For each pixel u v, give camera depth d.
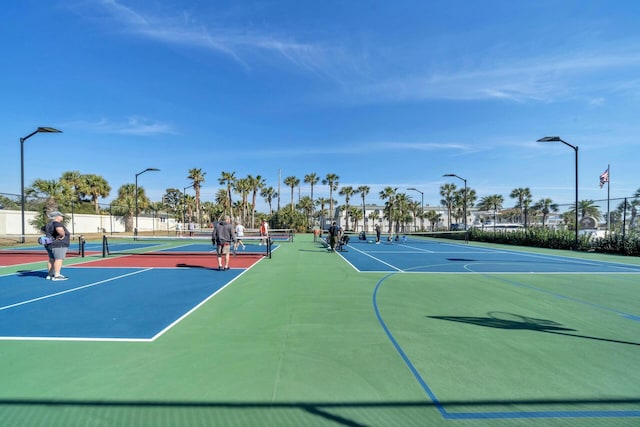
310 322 5.62
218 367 3.89
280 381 3.57
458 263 14.23
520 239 28.42
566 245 23.78
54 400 3.18
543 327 5.45
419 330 5.25
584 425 2.87
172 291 8.02
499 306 6.79
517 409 3.09
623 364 4.05
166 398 3.22
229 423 2.85
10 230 27.67
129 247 22.72
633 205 19.62
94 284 8.86
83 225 38.31
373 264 13.59
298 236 44.03
